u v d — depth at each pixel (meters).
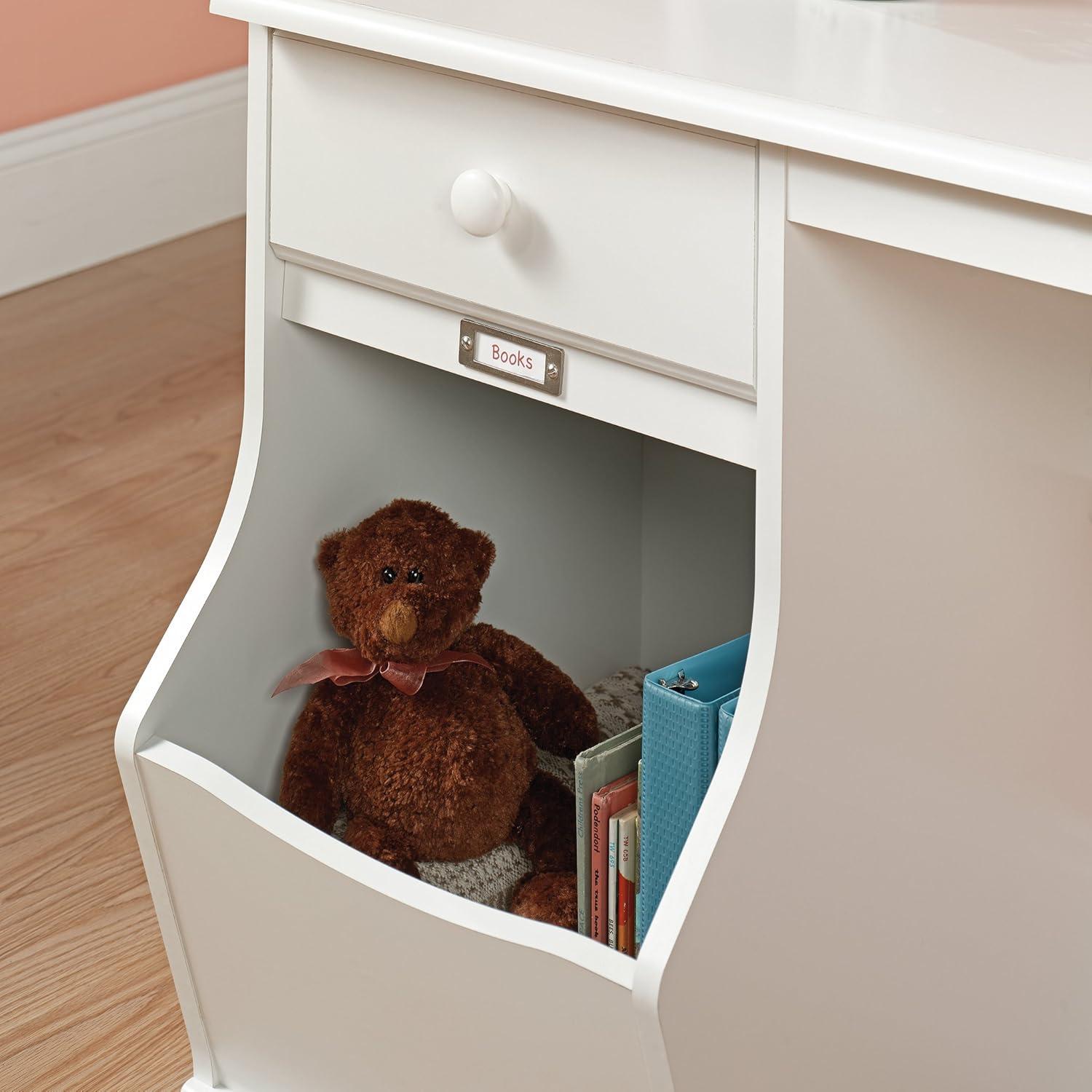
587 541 1.21
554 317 0.74
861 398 0.69
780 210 0.63
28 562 1.76
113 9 2.55
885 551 0.74
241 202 2.87
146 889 1.27
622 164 0.68
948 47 0.69
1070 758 0.94
